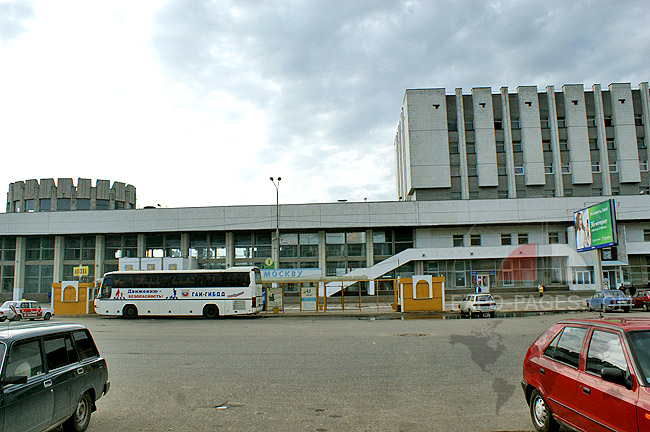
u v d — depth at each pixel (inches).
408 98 2228.1
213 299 1081.4
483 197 2160.4
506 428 223.1
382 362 404.2
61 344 223.0
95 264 2037.4
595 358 180.4
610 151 2161.7
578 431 179.5
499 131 2202.3
